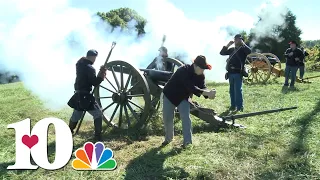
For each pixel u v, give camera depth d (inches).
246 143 189.8
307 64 853.2
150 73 233.9
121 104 225.1
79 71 196.9
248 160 166.2
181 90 181.8
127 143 201.9
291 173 150.6
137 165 163.8
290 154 171.5
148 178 149.8
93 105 201.8
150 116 227.3
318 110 268.8
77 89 199.3
